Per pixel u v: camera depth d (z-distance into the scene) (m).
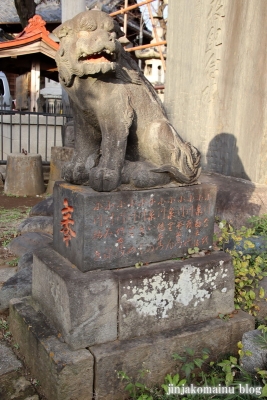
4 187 7.64
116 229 2.30
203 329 2.48
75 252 2.32
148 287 2.34
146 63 11.10
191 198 2.54
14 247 4.37
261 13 4.32
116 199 2.26
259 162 4.43
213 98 5.16
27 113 8.52
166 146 2.45
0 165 8.95
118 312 2.28
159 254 2.48
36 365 2.35
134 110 2.45
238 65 4.68
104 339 2.25
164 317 2.43
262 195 4.09
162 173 2.44
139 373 2.28
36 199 7.15
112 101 2.32
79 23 2.13
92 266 2.26
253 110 4.49
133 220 2.34
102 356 2.14
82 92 2.33
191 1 5.51
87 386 2.15
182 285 2.46
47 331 2.35
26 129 9.17
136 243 2.38
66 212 2.38
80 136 2.59
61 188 2.43
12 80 19.58
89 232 2.21
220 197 4.18
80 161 2.52
